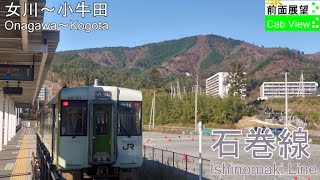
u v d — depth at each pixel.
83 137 13.91
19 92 23.95
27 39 13.18
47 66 21.69
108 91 14.22
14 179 17.31
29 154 28.97
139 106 14.49
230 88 123.88
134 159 14.24
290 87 160.75
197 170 18.67
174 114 94.81
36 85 31.12
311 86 160.38
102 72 178.12
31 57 18.89
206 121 89.75
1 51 16.91
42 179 11.97
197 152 32.44
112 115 14.12
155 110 98.62
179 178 14.52
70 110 13.94
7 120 41.25
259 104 122.19
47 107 19.83
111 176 14.15
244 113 92.19
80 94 14.03
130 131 14.30
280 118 97.94
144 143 44.03
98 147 13.99
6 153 29.66
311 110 102.94
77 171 13.85
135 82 159.50
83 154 13.88
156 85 143.88
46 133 20.08
